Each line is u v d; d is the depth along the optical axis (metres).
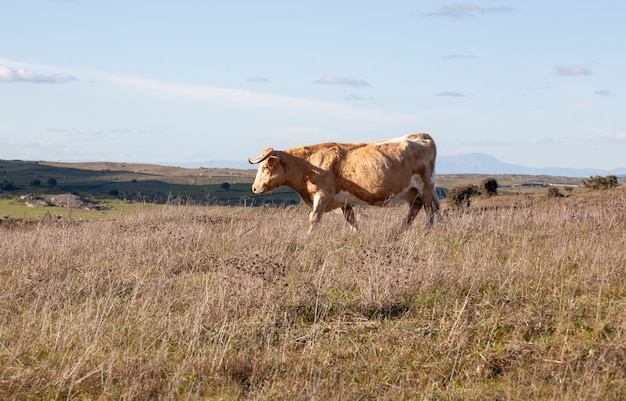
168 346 7.79
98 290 10.07
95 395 6.67
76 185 130.12
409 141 15.90
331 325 8.41
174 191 107.31
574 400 6.25
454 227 14.22
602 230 13.44
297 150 16.17
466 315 8.45
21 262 12.98
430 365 7.27
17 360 7.15
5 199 78.31
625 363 6.97
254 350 7.70
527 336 7.92
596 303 8.70
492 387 6.80
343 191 15.81
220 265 11.17
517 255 11.45
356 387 6.83
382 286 9.27
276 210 20.39
